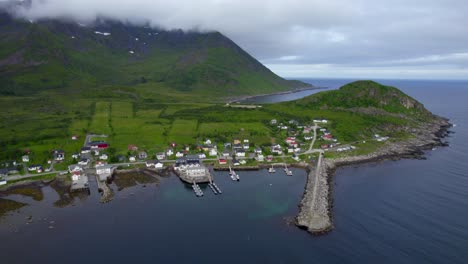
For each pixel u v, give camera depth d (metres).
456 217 133.50
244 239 117.12
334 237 118.38
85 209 140.25
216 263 103.75
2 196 151.25
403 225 127.12
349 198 151.50
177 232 121.88
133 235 119.88
